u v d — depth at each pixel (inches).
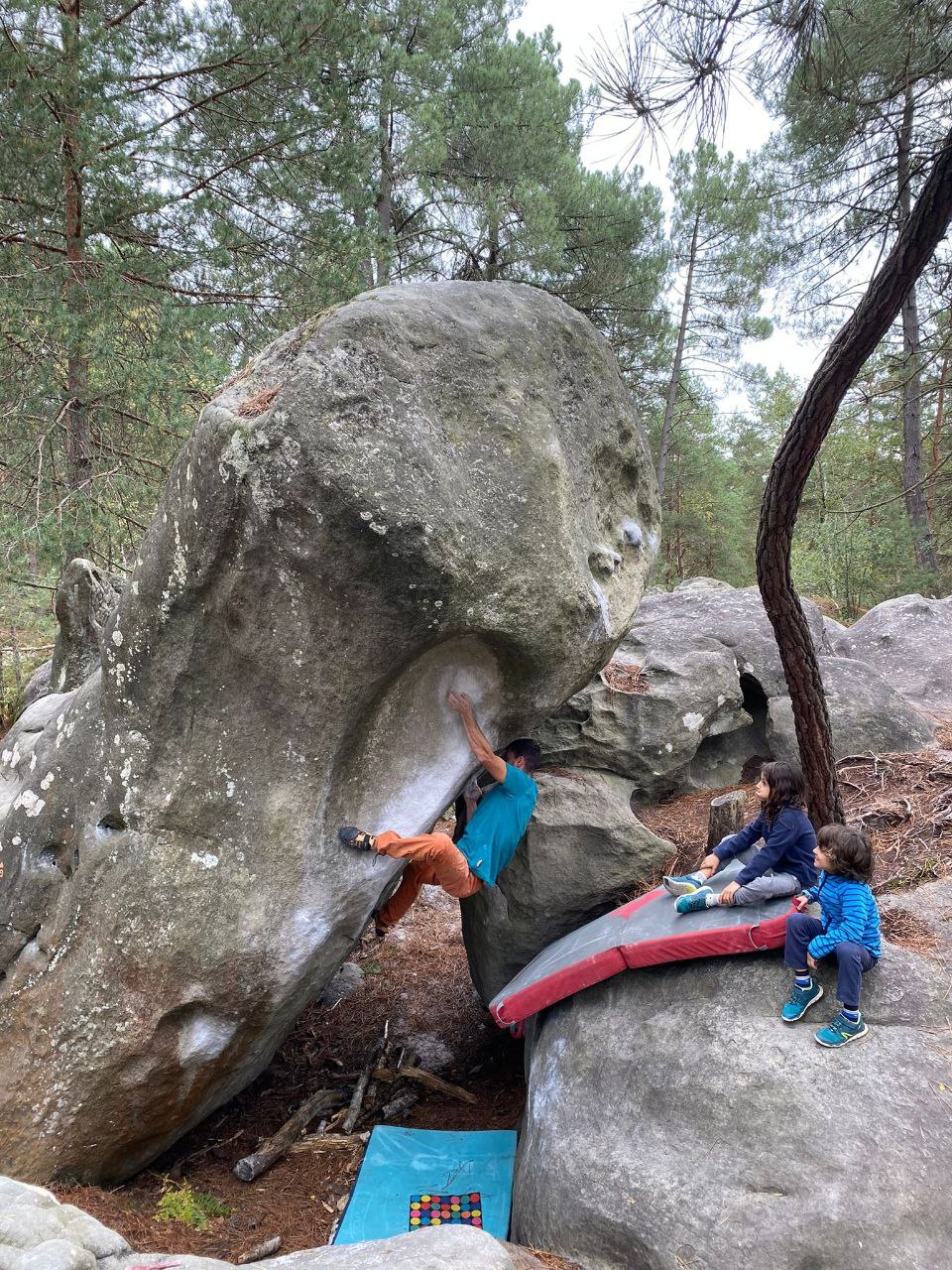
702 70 153.8
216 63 365.4
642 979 166.2
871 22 178.7
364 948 301.6
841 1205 117.6
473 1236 115.3
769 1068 135.6
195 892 159.2
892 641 374.3
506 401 154.5
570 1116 151.9
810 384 178.9
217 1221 166.6
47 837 172.9
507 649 161.9
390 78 480.7
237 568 145.6
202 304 384.2
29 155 334.6
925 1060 133.3
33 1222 100.7
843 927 139.8
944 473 654.5
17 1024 167.0
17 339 370.3
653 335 720.3
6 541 372.8
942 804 223.1
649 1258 124.5
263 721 155.8
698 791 281.6
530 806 190.4
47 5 334.0
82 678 318.7
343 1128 204.2
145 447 423.2
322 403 134.2
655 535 203.9
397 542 136.6
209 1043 167.3
